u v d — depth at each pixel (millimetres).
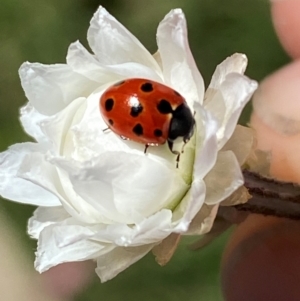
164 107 72
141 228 71
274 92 105
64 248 74
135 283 141
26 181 77
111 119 73
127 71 75
